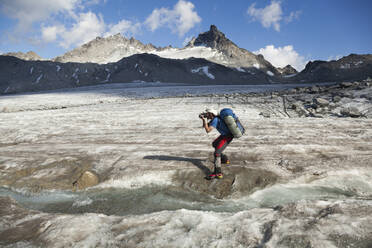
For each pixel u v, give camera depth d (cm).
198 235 229
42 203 390
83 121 1254
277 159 496
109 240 228
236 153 553
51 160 553
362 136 647
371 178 399
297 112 1382
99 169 494
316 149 546
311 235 209
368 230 208
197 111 1570
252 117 1234
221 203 365
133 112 1636
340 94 1783
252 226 238
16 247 226
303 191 381
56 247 221
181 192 404
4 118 1555
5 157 596
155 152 593
